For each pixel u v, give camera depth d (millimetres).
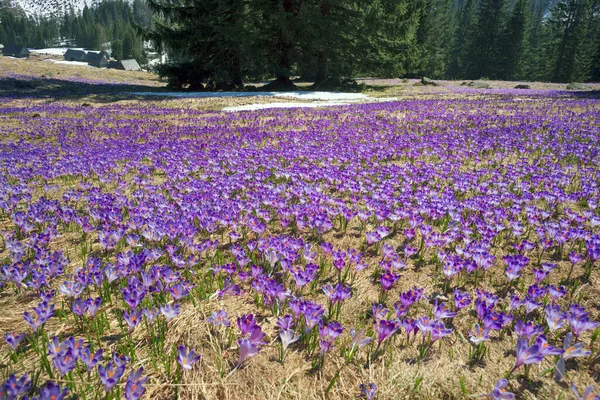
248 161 8742
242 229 5168
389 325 2654
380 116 15461
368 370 2693
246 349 2574
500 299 3488
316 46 30656
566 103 19188
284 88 32750
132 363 2723
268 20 31297
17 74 40938
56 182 7965
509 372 2561
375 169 7977
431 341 2824
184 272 3961
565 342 2539
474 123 13227
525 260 3656
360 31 32094
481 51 78188
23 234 5172
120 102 22766
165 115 17594
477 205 5449
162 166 8586
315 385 2582
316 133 12203
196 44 32438
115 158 9398
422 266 4223
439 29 70500
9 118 16531
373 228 5211
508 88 34188
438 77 80688
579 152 8484
